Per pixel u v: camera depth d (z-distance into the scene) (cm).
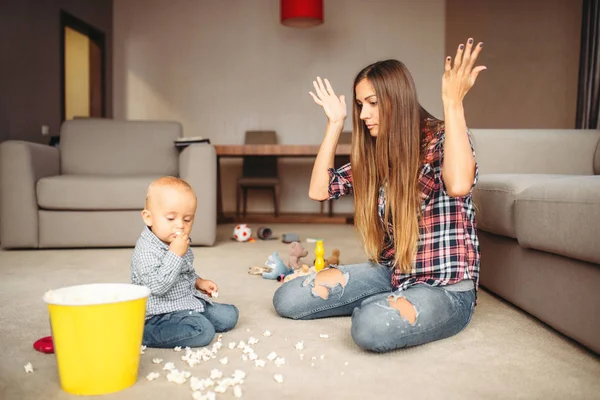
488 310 176
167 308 138
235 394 104
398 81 136
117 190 313
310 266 263
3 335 145
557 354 131
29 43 524
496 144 259
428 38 655
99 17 645
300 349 134
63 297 113
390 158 140
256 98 672
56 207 312
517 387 110
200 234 329
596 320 123
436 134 140
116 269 250
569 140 259
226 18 671
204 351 130
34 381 113
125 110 682
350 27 662
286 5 530
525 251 166
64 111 594
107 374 106
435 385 111
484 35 578
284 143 672
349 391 108
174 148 375
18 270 246
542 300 152
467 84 123
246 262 274
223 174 671
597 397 105
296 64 668
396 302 131
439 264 142
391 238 152
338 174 169
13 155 310
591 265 127
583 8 436
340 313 164
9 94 495
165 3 675
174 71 677
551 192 142
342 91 665
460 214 143
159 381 113
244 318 165
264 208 670
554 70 519
